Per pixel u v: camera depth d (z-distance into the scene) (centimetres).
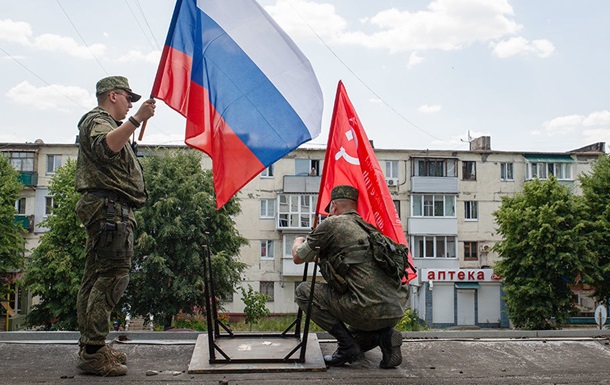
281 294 4000
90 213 376
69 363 426
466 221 4162
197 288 2706
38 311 2720
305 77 468
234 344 454
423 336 562
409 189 4119
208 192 2892
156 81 431
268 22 462
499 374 417
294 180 3978
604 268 2922
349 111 519
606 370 432
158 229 2728
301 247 418
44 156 3931
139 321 3184
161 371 404
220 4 453
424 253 4088
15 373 399
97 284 385
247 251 4003
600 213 3047
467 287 3784
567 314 3002
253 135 449
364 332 429
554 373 423
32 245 3869
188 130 433
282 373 396
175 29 439
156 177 2730
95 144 365
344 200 435
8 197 2880
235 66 451
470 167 4191
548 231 2892
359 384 382
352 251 405
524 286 2967
